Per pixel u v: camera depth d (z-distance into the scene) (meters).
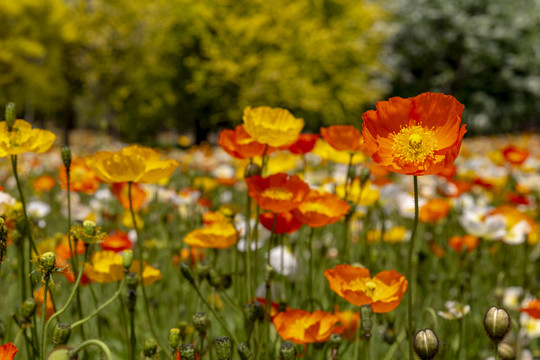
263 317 1.46
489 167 4.25
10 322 1.62
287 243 2.28
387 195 2.78
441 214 2.74
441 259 2.90
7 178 4.38
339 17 17.73
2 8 17.73
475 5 23.56
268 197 1.43
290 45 15.74
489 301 2.59
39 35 18.36
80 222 1.71
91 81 19.05
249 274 1.64
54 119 26.70
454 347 2.15
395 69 22.41
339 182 3.10
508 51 23.48
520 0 23.70
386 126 1.15
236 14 16.22
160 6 17.17
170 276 2.65
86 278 1.87
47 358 1.08
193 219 2.71
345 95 16.80
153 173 1.43
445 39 22.92
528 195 3.49
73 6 18.52
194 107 17.97
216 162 5.36
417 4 23.30
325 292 2.31
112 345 2.18
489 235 2.36
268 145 1.67
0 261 1.16
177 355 1.29
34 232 1.79
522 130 26.73
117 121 18.72
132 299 1.41
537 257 2.74
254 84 15.27
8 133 1.39
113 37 18.16
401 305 2.42
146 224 3.05
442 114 1.13
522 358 2.08
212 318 2.14
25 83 18.73
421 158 1.09
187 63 16.73
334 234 2.97
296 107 15.90
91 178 2.26
